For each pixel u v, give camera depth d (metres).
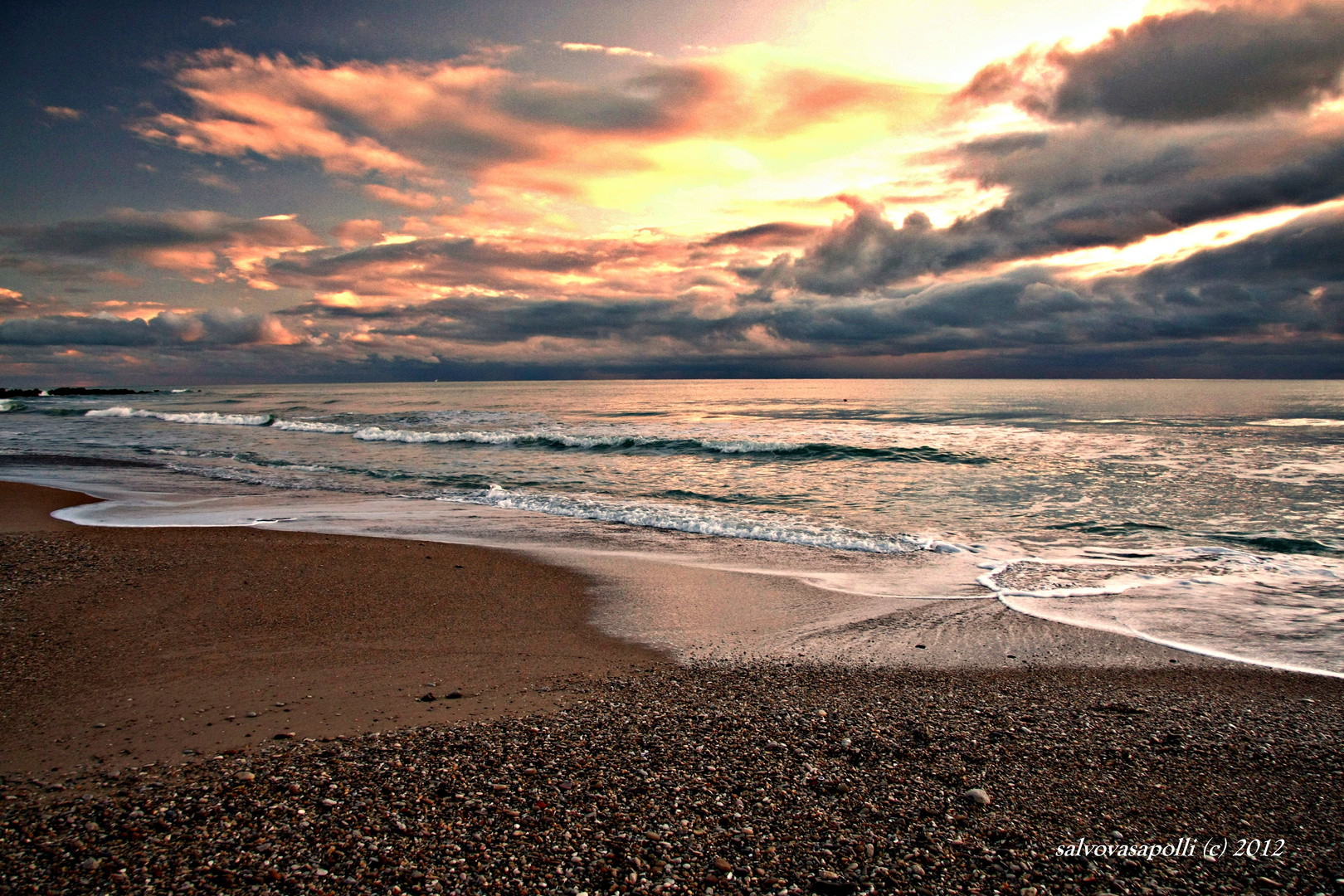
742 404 64.38
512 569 10.20
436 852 3.54
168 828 3.74
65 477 19.86
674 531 13.04
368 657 6.68
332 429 35.84
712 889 3.30
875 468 21.77
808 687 6.05
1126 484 18.30
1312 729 5.21
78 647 6.80
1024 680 6.24
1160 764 4.65
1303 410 48.81
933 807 4.07
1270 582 9.54
